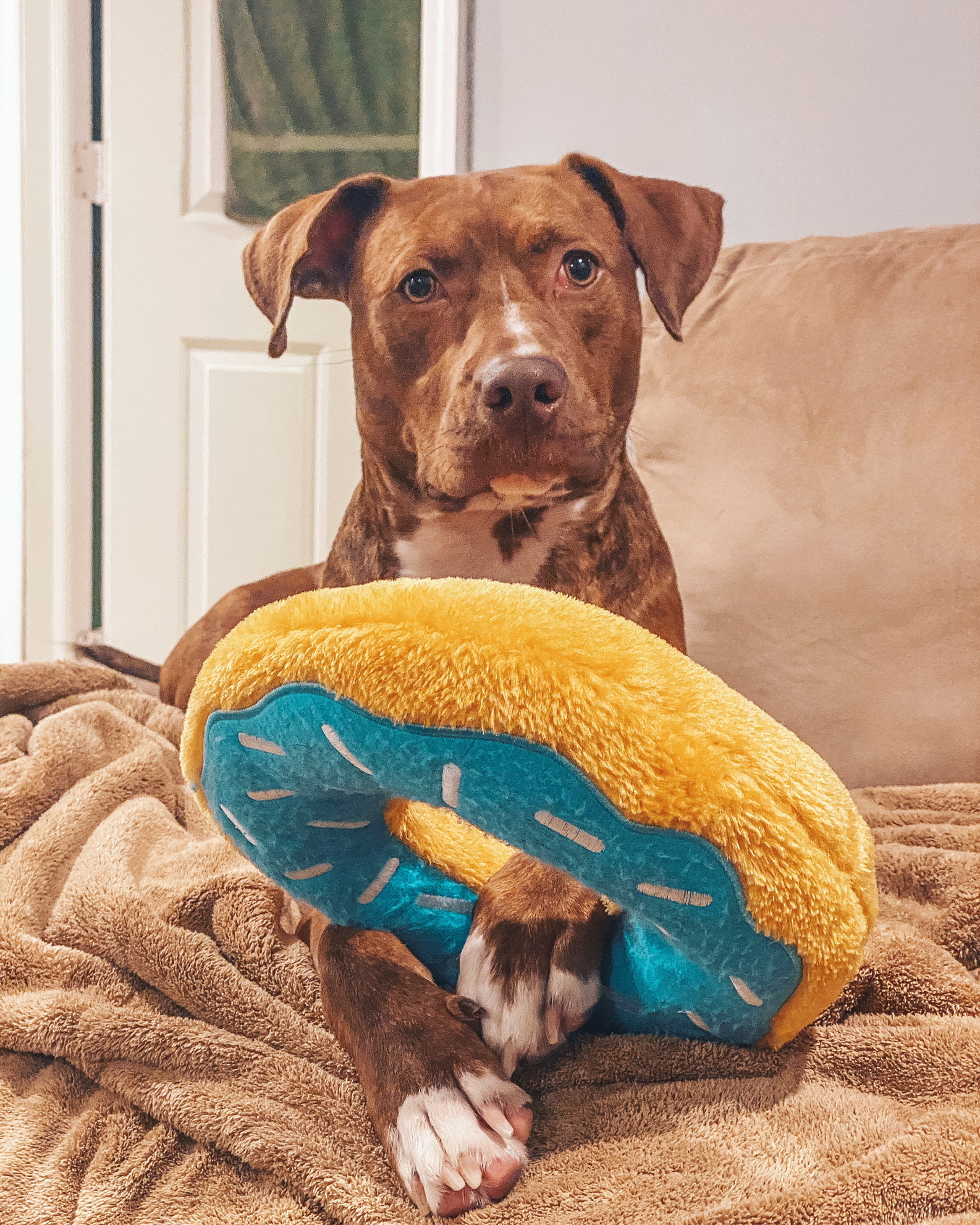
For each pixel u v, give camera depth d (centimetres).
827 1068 80
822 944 67
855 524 151
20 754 135
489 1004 77
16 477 298
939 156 212
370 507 136
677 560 163
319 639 66
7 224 291
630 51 240
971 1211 62
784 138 225
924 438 149
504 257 120
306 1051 85
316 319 297
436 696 62
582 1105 76
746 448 160
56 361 296
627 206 126
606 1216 64
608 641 67
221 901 101
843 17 216
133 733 146
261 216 289
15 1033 88
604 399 123
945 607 146
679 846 63
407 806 85
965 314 150
